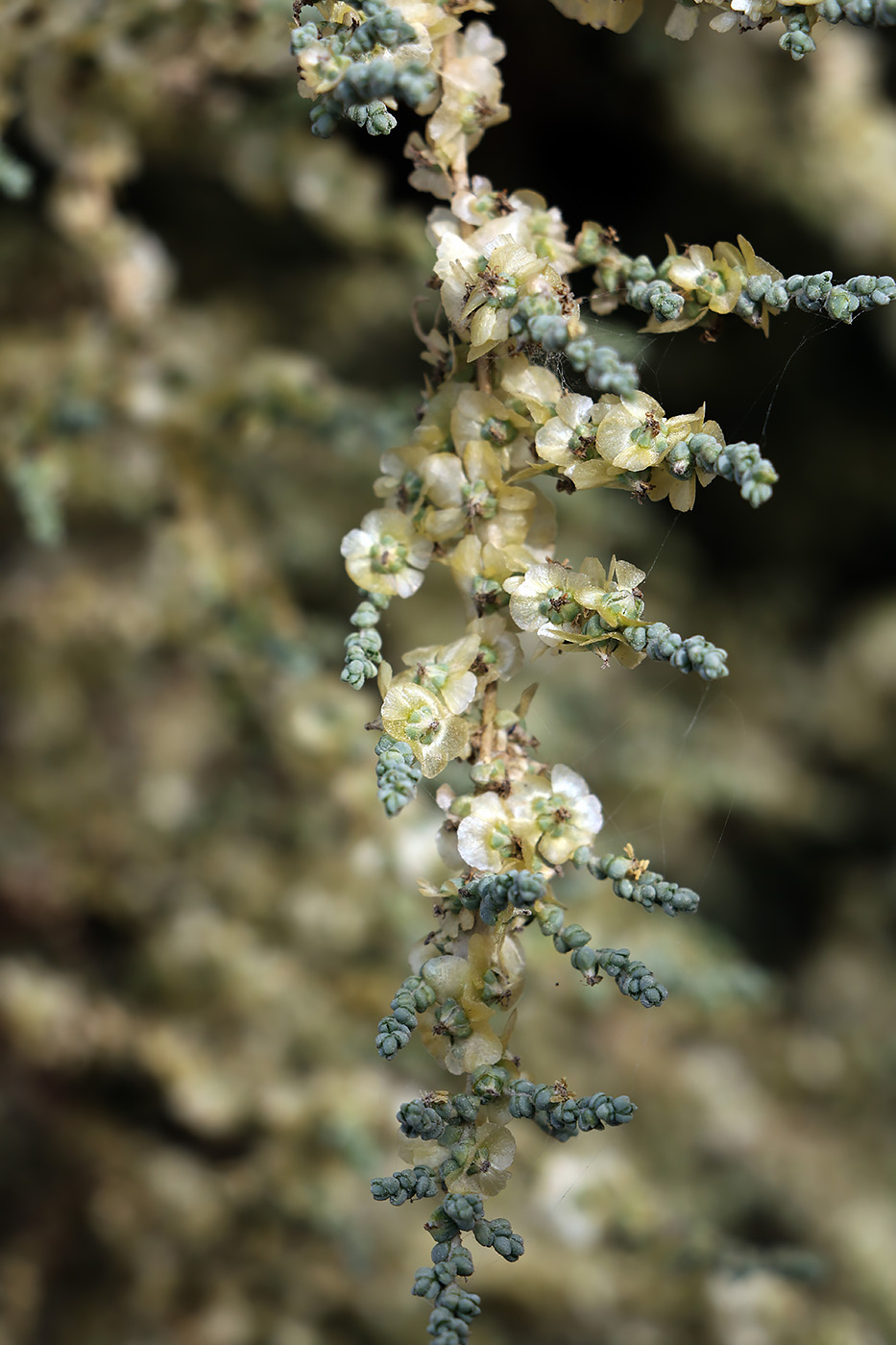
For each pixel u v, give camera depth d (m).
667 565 1.90
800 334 1.89
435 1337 0.40
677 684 1.67
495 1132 0.40
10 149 0.74
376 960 0.86
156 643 0.86
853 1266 1.26
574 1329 0.87
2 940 0.94
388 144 1.07
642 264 0.42
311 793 0.87
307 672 0.71
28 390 0.71
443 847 0.42
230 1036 0.83
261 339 1.35
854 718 1.94
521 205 0.43
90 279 0.78
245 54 0.63
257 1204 0.86
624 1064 1.13
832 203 1.64
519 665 0.42
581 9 0.43
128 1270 0.96
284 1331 0.92
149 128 0.74
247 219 1.35
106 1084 1.00
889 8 0.41
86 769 1.00
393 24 0.41
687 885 1.79
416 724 0.41
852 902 1.87
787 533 2.08
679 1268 0.66
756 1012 1.18
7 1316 0.95
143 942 0.89
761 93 1.64
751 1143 1.24
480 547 0.42
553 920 0.41
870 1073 1.51
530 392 0.42
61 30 0.57
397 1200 0.40
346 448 0.72
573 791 0.41
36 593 0.95
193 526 0.74
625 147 1.72
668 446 0.41
